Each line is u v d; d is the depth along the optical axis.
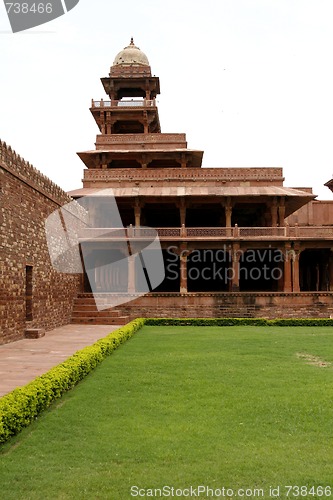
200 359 13.20
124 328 19.41
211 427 7.27
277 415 7.84
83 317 26.19
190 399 8.84
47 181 22.56
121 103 41.56
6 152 17.28
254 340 17.72
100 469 5.78
